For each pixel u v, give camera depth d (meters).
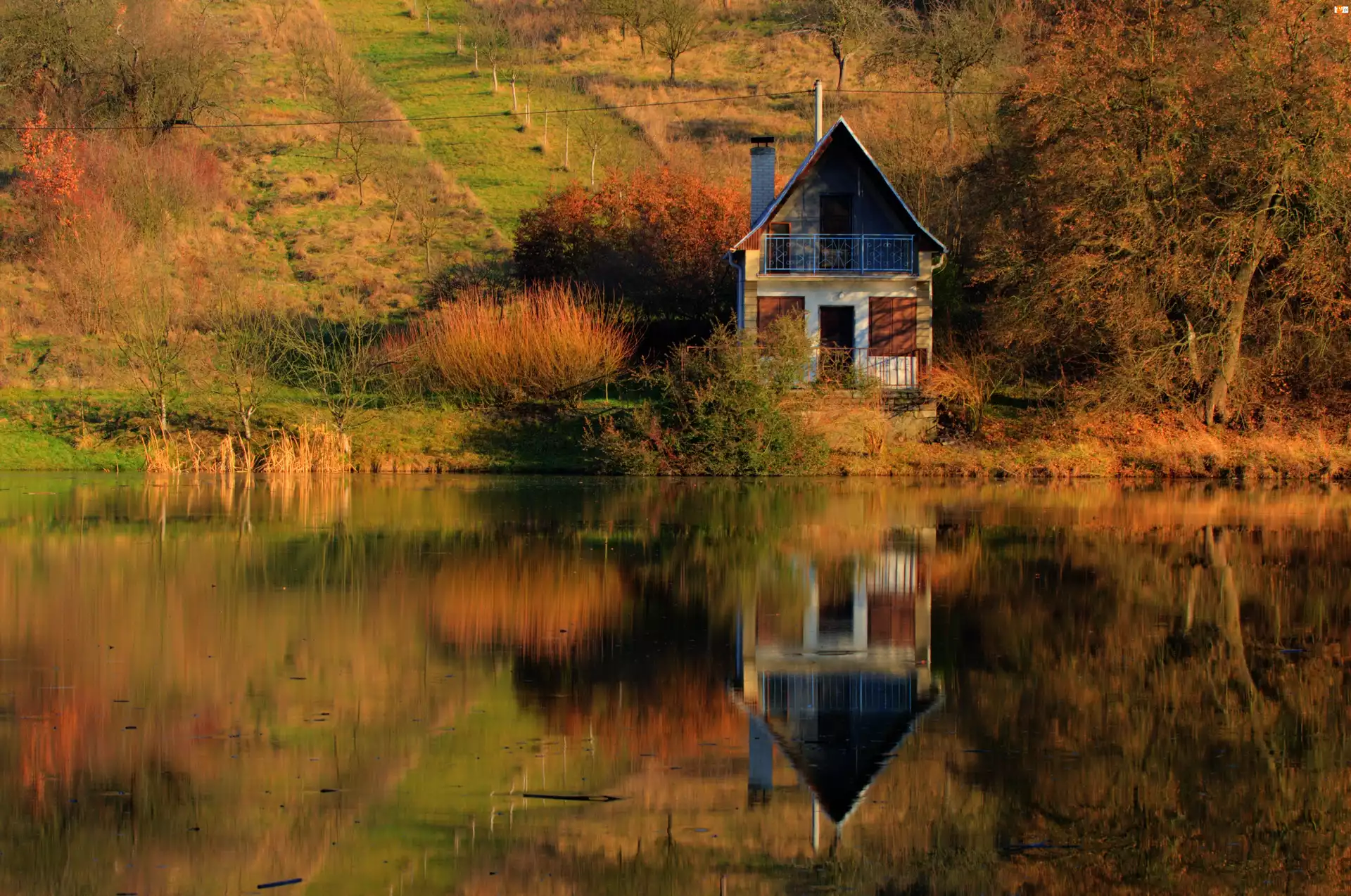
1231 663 32.56
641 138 192.62
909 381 100.69
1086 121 99.88
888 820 21.55
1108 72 99.50
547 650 33.91
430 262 150.62
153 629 36.44
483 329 107.88
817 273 100.88
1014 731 26.58
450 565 48.44
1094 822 21.48
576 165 183.75
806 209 103.38
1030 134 109.56
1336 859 20.00
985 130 143.50
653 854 20.20
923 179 133.25
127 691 29.59
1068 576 46.12
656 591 42.88
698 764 24.56
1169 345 97.12
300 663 32.41
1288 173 93.56
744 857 20.19
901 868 19.67
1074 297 95.38
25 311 128.62
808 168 102.38
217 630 36.28
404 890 18.94
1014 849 20.45
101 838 20.83
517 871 19.72
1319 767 24.28
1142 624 37.44
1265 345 102.19
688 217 124.38
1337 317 96.38
